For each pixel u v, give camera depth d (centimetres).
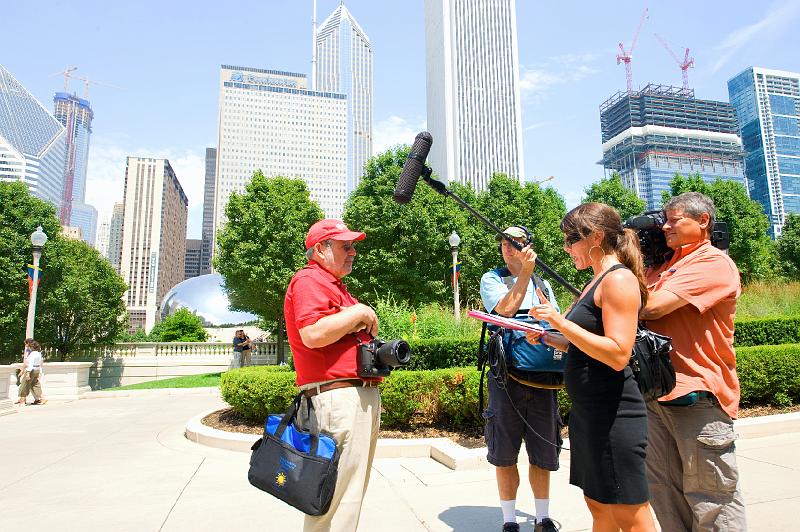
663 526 250
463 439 558
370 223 2361
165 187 16712
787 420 564
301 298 234
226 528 341
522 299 317
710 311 242
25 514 376
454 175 11831
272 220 2506
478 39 12738
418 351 664
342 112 19075
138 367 2825
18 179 2562
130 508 387
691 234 259
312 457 213
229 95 18038
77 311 2834
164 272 16525
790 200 18788
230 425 687
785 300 1004
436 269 2386
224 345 2983
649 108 16400
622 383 201
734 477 229
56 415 1052
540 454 313
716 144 16512
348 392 230
